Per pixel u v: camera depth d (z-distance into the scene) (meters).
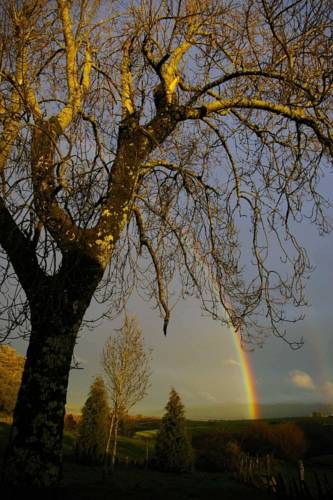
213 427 35.97
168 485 13.47
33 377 4.87
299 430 33.75
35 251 4.96
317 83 6.90
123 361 19.73
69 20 6.66
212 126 7.55
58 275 5.05
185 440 23.94
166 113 6.62
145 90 6.71
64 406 4.98
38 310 5.04
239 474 17.72
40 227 5.21
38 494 4.52
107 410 24.56
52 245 4.77
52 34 6.64
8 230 5.11
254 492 12.27
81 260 5.18
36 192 4.86
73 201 4.91
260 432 33.44
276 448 32.22
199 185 7.41
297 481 19.27
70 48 6.51
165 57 6.77
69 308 5.09
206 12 7.18
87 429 23.84
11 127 5.29
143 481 14.81
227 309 7.38
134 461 25.55
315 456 33.25
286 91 6.84
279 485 12.20
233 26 7.50
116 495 7.63
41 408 4.78
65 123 5.94
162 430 24.16
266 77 6.98
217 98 7.30
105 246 5.43
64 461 23.23
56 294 5.01
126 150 6.02
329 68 6.68
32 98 5.93
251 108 7.08
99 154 5.36
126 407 19.69
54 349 4.96
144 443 32.81
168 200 7.12
